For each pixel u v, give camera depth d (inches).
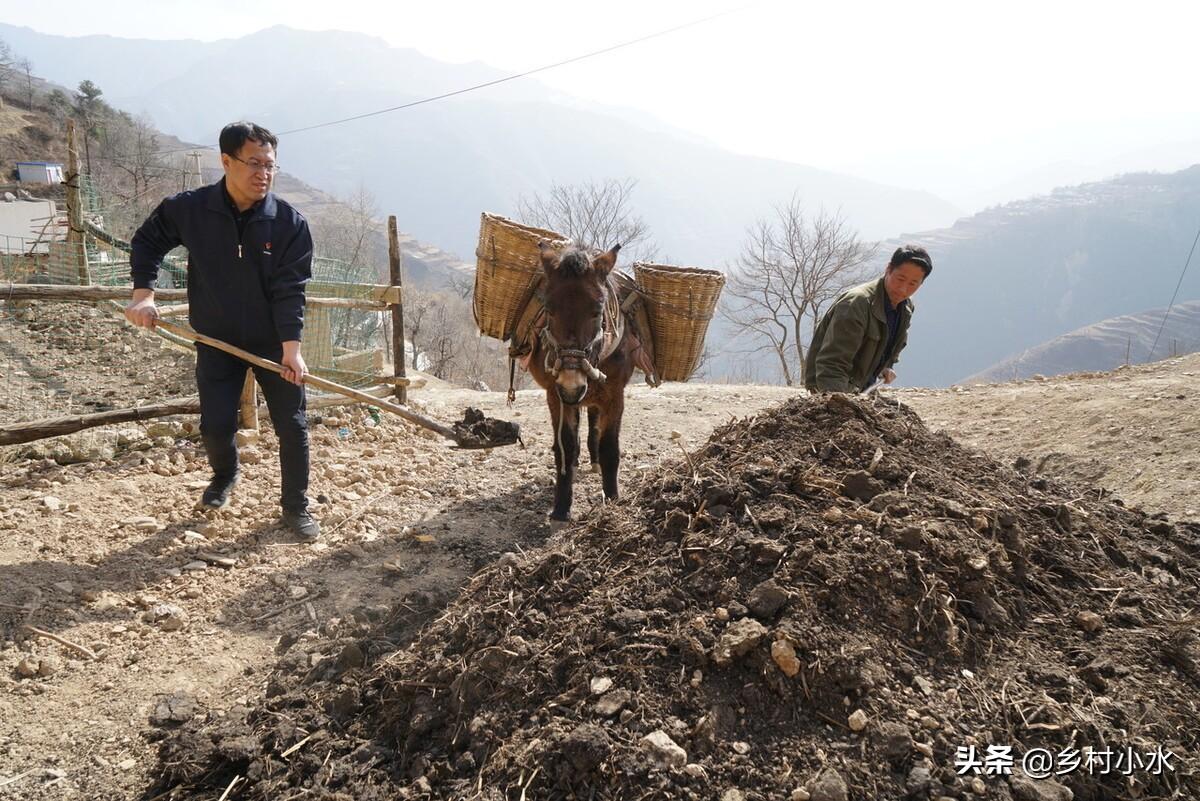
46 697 124.7
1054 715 97.7
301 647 140.3
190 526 184.9
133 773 110.5
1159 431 239.6
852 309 183.3
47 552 165.3
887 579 112.3
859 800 88.3
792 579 112.3
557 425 201.6
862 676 99.7
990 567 118.5
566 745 94.1
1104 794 91.0
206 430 181.0
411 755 105.2
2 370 314.2
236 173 160.1
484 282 197.9
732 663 103.4
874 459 134.5
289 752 106.5
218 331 174.1
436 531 198.7
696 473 139.1
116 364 344.8
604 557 128.8
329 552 180.9
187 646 140.6
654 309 208.2
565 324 163.0
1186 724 99.0
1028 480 156.0
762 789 90.0
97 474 209.3
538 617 117.6
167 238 168.1
